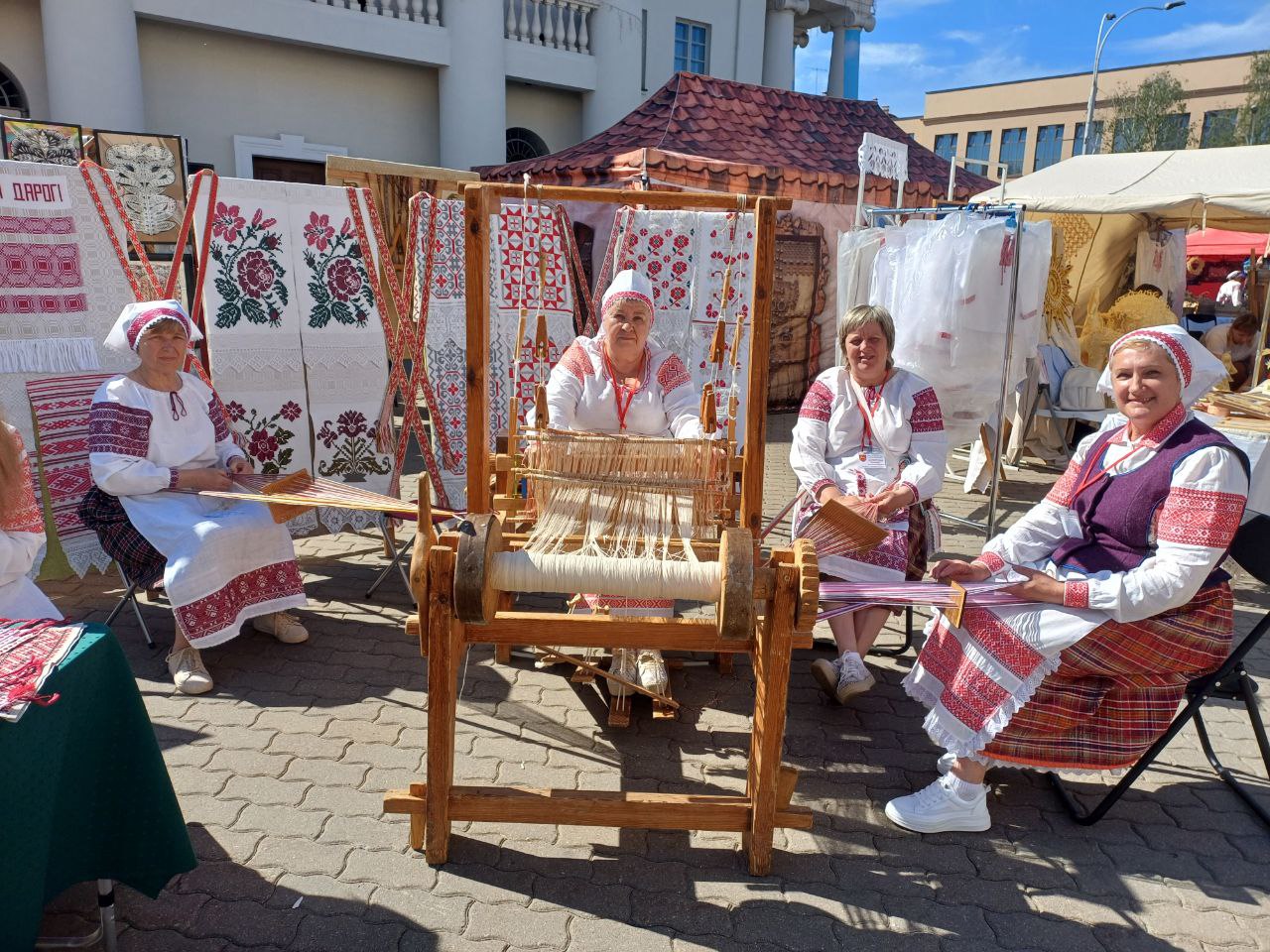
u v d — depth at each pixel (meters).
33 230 3.99
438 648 2.30
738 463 3.06
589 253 8.79
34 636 1.99
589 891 2.41
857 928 2.31
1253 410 4.94
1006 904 2.44
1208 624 2.61
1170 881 2.57
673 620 2.42
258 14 10.16
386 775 2.91
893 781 3.03
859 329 3.43
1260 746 2.93
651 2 14.01
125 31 9.33
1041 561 2.86
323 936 2.20
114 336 3.55
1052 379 7.81
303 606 4.04
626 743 3.19
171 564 3.36
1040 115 40.81
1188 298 12.93
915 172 10.48
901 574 3.34
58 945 2.09
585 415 3.46
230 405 4.41
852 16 16.92
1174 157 8.41
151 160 6.51
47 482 4.05
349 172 5.96
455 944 2.19
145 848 2.13
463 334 4.99
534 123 13.35
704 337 5.65
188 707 3.30
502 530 2.73
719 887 2.45
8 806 1.71
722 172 8.46
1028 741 2.67
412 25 11.19
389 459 4.83
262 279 4.42
